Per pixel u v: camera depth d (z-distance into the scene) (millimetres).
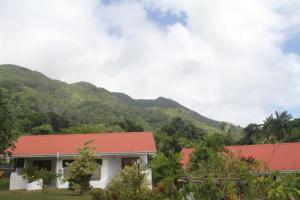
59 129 56094
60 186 27969
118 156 29562
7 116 21469
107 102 120875
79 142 31391
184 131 60031
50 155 29000
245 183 8172
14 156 28875
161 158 9500
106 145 30359
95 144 30625
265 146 29500
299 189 7789
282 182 7848
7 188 29625
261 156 27062
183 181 9062
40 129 49625
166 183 9219
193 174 8922
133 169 16625
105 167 29172
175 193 9078
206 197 8258
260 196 8000
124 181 15750
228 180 8180
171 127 60844
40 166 30219
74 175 24062
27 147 30547
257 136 57625
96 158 29281
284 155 26781
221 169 8469
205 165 8883
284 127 57344
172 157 9516
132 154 29078
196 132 60812
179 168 9398
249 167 8547
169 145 46375
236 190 8148
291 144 29203
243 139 58375
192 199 8836
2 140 21422
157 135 48656
